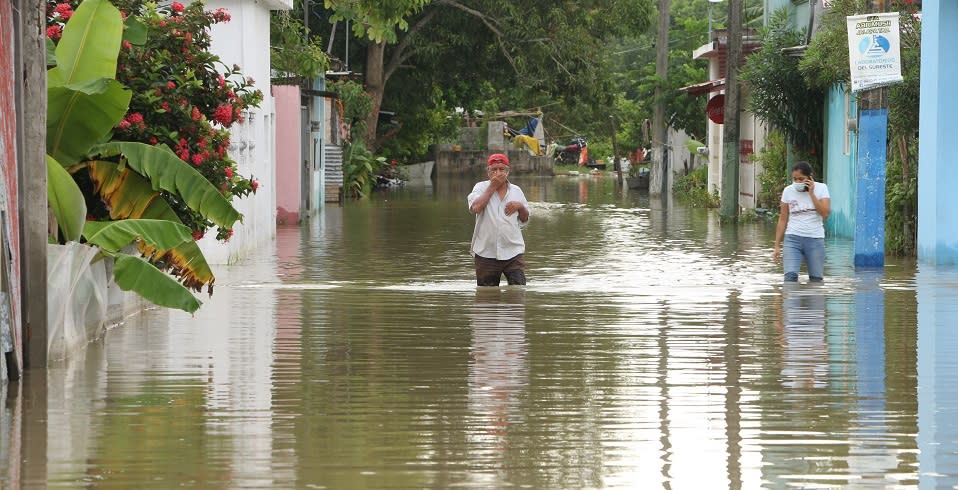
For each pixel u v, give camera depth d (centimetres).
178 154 3139
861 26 4334
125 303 3030
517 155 17075
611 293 3588
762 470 1695
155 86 3150
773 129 7619
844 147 6353
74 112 2777
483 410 2042
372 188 11775
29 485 1623
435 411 2039
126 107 2800
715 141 9419
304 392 2180
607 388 2216
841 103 6431
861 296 3525
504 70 12581
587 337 2770
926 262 4653
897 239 5006
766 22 8488
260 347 2641
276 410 2044
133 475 1669
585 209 8694
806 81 6369
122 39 3086
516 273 3741
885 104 4447
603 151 19662
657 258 5012
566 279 4194
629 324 2966
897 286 3800
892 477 1664
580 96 12231
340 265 4716
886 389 2212
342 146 10462
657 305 3312
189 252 3008
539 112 18312
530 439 1858
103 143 2853
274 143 6231
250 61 5338
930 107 4559
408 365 2431
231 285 3919
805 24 7425
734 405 2078
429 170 14675
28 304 2378
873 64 4338
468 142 17662
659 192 10931
